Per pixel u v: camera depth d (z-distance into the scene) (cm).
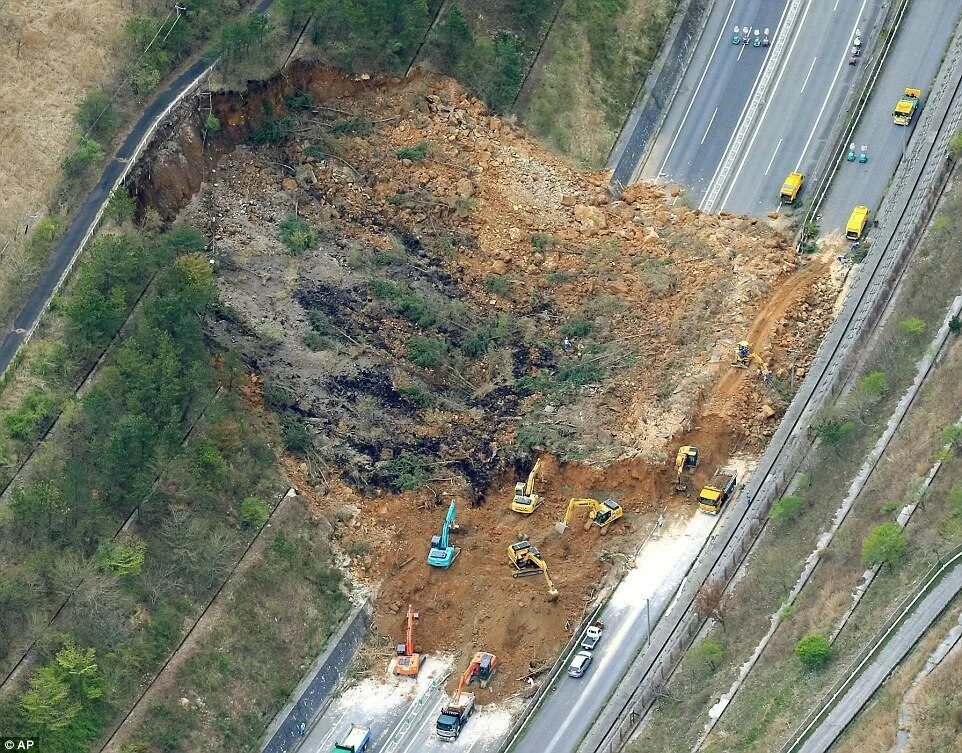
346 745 12169
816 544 12356
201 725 12244
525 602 13050
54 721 11650
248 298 14388
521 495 13650
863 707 10669
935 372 13138
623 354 14525
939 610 11000
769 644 11825
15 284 13775
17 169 14638
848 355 13838
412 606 13175
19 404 13012
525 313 14850
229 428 13425
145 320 13388
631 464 13725
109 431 12850
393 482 13738
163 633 12462
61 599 12200
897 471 12438
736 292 14762
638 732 11762
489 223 15400
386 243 15038
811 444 13350
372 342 14362
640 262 15288
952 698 10325
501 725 12381
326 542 13412
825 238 15438
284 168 15325
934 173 15025
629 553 13288
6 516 12300
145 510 12850
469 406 14225
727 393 14050
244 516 13175
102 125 14925
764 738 10956
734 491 13588
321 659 12825
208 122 15138
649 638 12606
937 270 14025
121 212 14188
